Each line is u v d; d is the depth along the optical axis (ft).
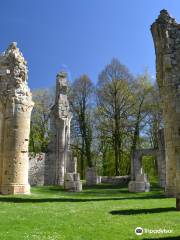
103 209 49.49
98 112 164.45
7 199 61.77
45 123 178.91
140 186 96.89
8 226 35.76
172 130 69.82
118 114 160.97
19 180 71.31
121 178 146.00
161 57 75.20
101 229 35.09
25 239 30.45
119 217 42.14
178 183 49.11
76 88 171.83
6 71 75.51
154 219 40.75
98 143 173.17
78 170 174.91
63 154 137.39
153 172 173.88
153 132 162.20
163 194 81.25
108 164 172.14
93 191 99.66
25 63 78.59
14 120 72.84
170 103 69.46
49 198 65.77
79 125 170.91
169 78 69.46
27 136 74.28
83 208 50.57
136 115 161.68
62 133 138.92
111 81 162.71
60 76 145.38
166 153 72.38
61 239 30.86
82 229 35.01
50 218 40.75
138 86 162.91
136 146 160.66
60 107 141.38
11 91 74.33
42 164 133.80
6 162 71.26
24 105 74.59
